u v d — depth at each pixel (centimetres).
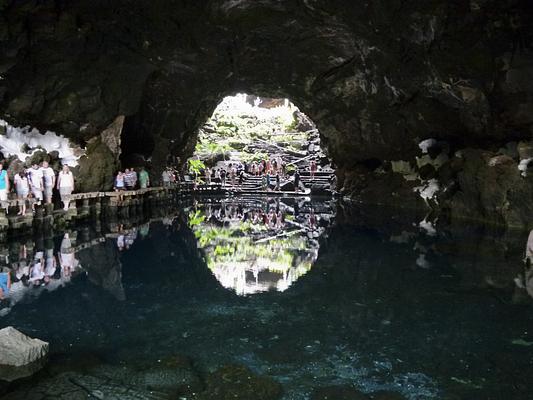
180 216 1733
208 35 1480
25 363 455
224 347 509
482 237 1142
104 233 1239
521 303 645
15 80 1211
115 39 1354
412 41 1235
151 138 2197
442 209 1623
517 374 445
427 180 1766
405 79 1438
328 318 600
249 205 2252
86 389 410
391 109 1722
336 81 1795
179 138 2455
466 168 1449
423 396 405
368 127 1995
